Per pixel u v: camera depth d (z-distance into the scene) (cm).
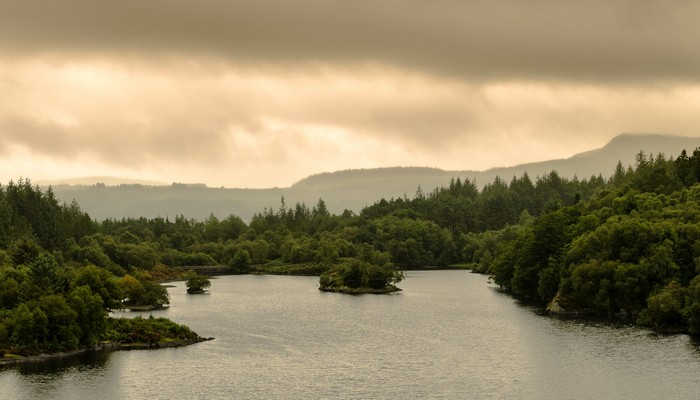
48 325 17800
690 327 19262
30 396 14388
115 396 14488
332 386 15262
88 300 18500
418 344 19412
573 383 15088
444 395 14562
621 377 15375
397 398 14388
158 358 17638
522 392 14625
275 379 15800
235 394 14700
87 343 18425
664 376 15338
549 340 19212
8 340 17450
